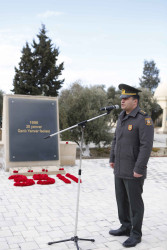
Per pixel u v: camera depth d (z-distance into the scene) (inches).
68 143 333.1
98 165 349.4
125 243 129.3
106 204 195.9
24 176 259.4
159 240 138.3
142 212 131.2
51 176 275.3
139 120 125.5
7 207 181.9
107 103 575.8
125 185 133.0
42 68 931.3
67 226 153.2
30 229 147.6
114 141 145.2
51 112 313.1
